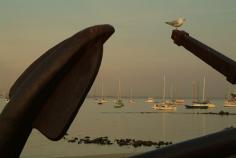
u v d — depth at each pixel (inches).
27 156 1050.7
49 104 114.3
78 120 2773.1
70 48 109.3
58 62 109.3
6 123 111.0
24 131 114.5
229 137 98.0
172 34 217.2
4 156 113.3
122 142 1482.5
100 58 111.7
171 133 1958.7
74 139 1542.8
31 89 109.7
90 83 110.9
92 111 4033.0
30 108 111.1
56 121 112.9
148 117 3228.3
